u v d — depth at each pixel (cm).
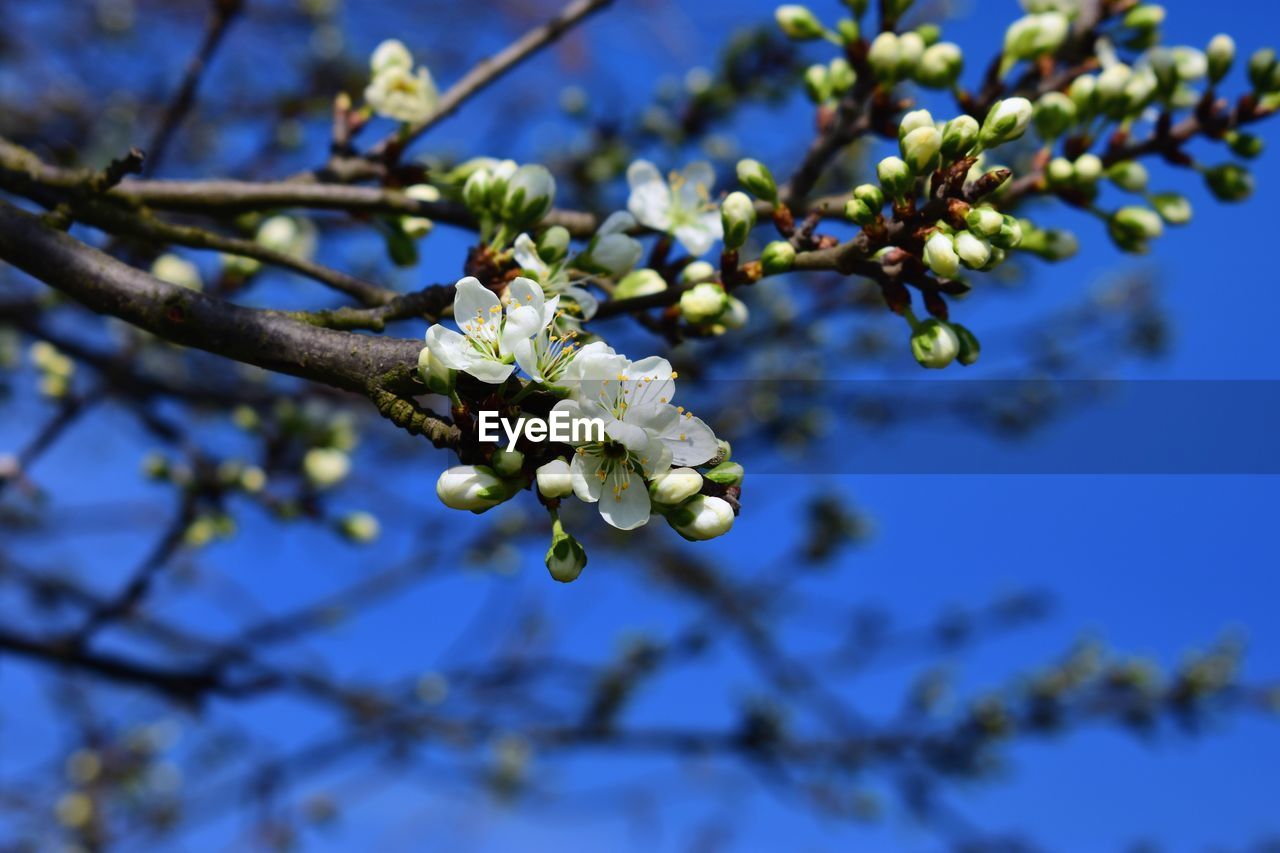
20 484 484
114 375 482
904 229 221
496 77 355
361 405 569
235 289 397
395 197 309
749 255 650
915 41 312
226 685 545
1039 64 327
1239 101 323
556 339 204
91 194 263
